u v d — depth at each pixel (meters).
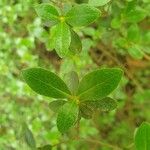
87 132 0.24
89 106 0.11
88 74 0.10
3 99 0.24
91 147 0.25
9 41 0.24
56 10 0.11
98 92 0.10
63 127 0.10
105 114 0.26
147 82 0.30
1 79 0.23
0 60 0.23
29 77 0.10
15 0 0.24
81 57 0.18
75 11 0.11
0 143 0.21
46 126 0.24
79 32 0.21
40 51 0.25
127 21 0.18
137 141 0.09
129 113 0.28
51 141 0.21
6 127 0.23
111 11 0.17
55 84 0.10
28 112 0.23
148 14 0.19
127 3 0.17
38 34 0.20
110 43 0.23
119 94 0.16
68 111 0.10
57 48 0.11
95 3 0.11
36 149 0.14
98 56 0.26
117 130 0.26
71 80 0.11
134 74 0.29
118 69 0.10
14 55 0.24
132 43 0.18
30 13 0.23
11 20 0.23
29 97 0.23
